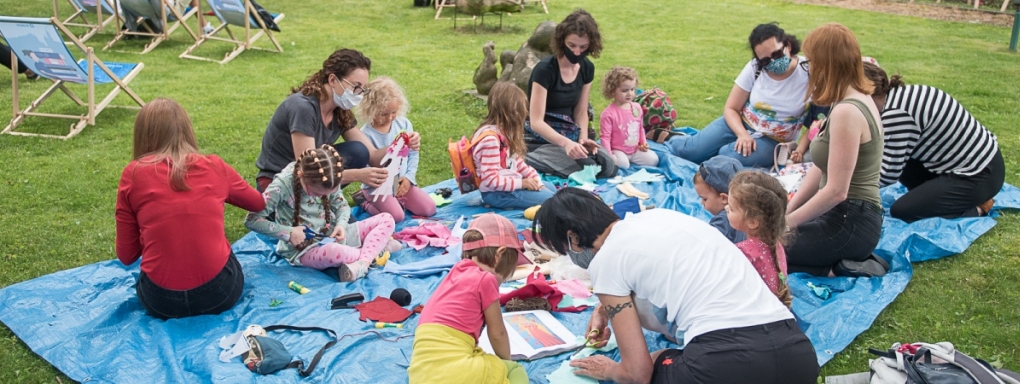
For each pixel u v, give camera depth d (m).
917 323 4.04
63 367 3.47
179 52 10.89
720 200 4.03
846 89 4.02
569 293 4.17
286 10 14.57
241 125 7.56
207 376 3.38
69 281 4.24
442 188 5.91
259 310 3.98
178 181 3.72
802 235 4.40
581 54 5.77
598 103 8.87
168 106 3.82
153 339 3.70
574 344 3.66
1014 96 9.09
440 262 4.57
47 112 7.79
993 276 4.56
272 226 4.30
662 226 3.05
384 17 14.16
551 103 6.03
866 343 3.84
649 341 3.67
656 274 2.98
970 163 5.09
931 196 5.16
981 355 3.76
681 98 9.08
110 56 10.52
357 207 5.42
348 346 3.63
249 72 9.86
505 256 3.30
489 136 5.26
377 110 5.32
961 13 15.27
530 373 3.47
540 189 5.45
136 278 4.30
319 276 4.42
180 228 3.71
